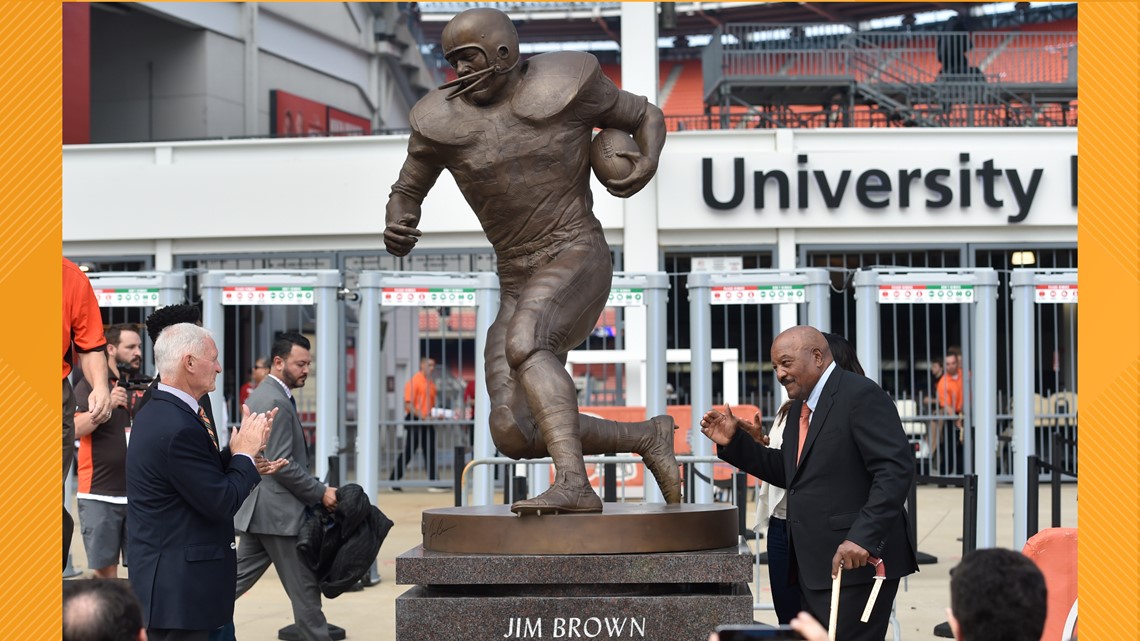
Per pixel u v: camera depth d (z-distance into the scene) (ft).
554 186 16.51
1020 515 31.45
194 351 16.24
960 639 9.93
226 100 70.95
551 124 16.38
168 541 15.89
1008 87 61.00
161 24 70.08
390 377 60.49
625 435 16.90
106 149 54.24
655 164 16.66
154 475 15.85
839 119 63.21
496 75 16.29
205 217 53.62
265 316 56.70
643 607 15.02
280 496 21.85
